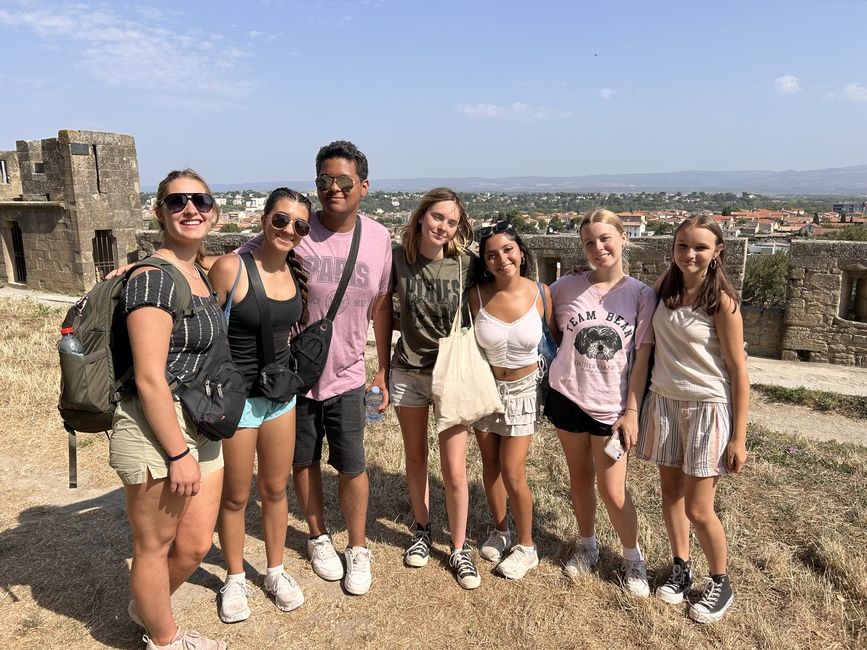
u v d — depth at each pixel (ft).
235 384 7.97
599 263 9.85
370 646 9.27
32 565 11.02
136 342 7.13
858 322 30.09
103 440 16.46
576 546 11.67
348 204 9.47
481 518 13.06
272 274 8.93
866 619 9.68
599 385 10.02
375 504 13.65
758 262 47.55
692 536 12.23
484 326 10.27
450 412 9.99
